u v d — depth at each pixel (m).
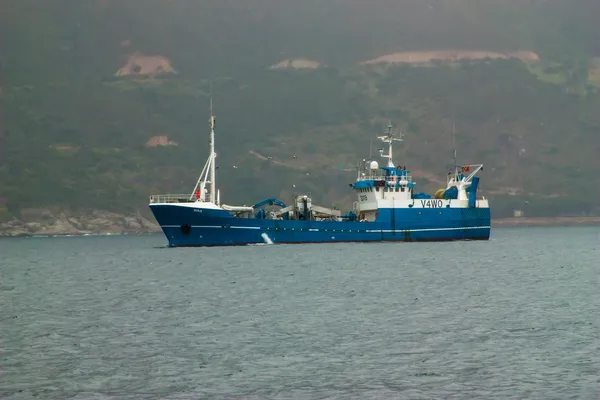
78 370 187.88
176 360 196.62
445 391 167.12
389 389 169.12
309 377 179.12
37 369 189.25
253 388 170.75
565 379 174.12
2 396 167.00
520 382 172.75
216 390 169.50
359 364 190.38
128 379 179.25
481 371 182.25
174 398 164.38
